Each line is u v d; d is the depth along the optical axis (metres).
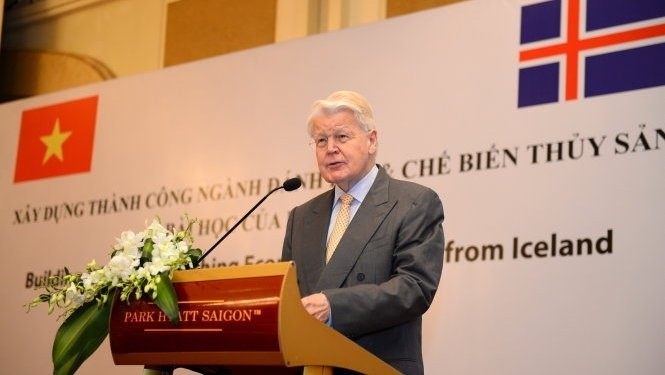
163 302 2.24
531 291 4.02
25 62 7.03
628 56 4.00
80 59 6.79
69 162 5.93
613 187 3.91
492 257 4.16
